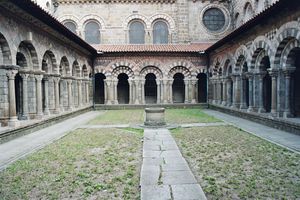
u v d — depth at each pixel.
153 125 17.89
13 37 14.47
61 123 20.11
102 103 34.25
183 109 30.52
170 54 31.42
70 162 10.21
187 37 34.06
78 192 7.57
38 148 12.30
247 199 7.00
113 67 31.34
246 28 19.14
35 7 14.42
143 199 6.85
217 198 7.09
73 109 24.36
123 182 8.21
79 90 26.75
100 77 34.28
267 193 7.32
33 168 9.52
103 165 9.84
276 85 17.05
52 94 20.62
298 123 14.46
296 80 19.55
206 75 33.50
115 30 34.38
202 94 34.47
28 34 15.99
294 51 15.99
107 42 34.34
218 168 9.36
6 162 10.21
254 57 19.97
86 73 29.28
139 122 20.09
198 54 31.53
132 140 13.87
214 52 29.69
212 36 34.25
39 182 8.29
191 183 7.91
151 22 34.38
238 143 12.85
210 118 21.83
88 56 29.91
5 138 13.52
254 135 14.64
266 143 12.74
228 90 26.12
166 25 34.47
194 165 9.76
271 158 10.35
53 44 20.00
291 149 11.55
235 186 7.81
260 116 18.69
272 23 16.84
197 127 17.48
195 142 13.23
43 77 19.73
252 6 27.38
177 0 34.12
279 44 16.14
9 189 7.79
